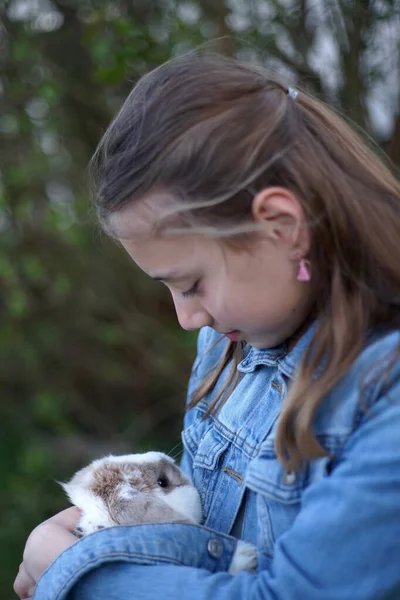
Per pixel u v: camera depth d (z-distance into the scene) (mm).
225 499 1677
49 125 5195
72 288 5848
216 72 1516
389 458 1275
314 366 1413
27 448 5914
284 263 1435
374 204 1456
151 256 1480
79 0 4863
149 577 1437
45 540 1657
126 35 4031
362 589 1249
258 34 3570
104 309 5883
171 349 5562
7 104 5180
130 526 1523
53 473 5719
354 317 1393
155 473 1809
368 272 1425
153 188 1437
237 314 1462
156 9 4324
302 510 1326
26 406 6352
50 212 5473
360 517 1257
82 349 6102
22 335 6070
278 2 3543
